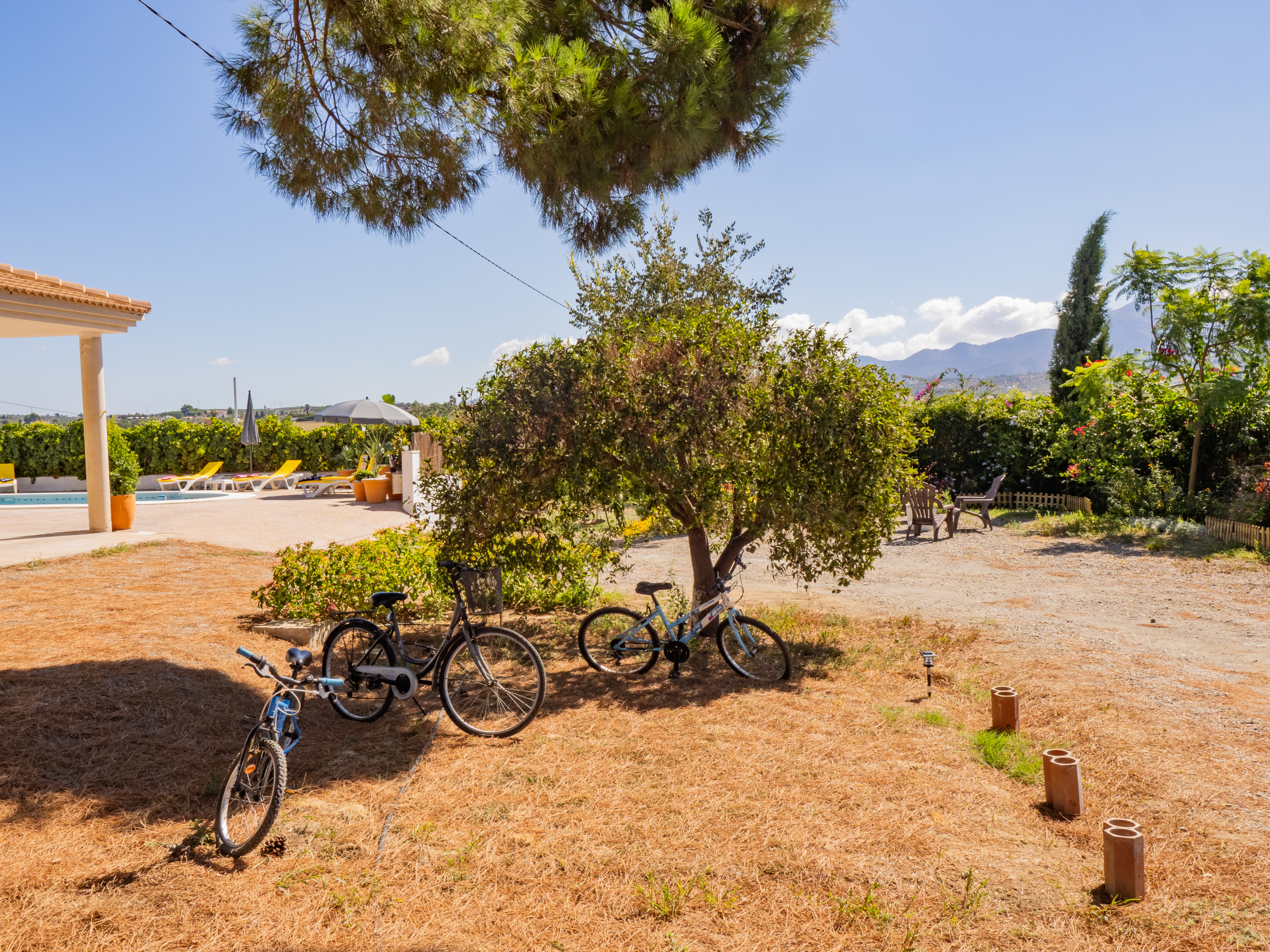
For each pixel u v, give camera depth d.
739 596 9.63
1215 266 14.16
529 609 8.70
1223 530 12.11
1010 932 2.92
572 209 7.62
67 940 2.75
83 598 7.94
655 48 6.07
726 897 3.12
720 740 4.88
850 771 4.41
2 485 22.06
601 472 6.55
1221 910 3.05
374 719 5.19
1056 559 11.79
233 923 2.90
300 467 25.75
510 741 4.87
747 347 6.60
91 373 12.69
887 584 10.37
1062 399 21.06
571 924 2.97
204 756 4.38
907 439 6.72
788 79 7.61
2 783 3.81
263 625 6.85
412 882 3.24
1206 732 4.95
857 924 2.96
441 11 5.01
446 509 6.89
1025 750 4.72
